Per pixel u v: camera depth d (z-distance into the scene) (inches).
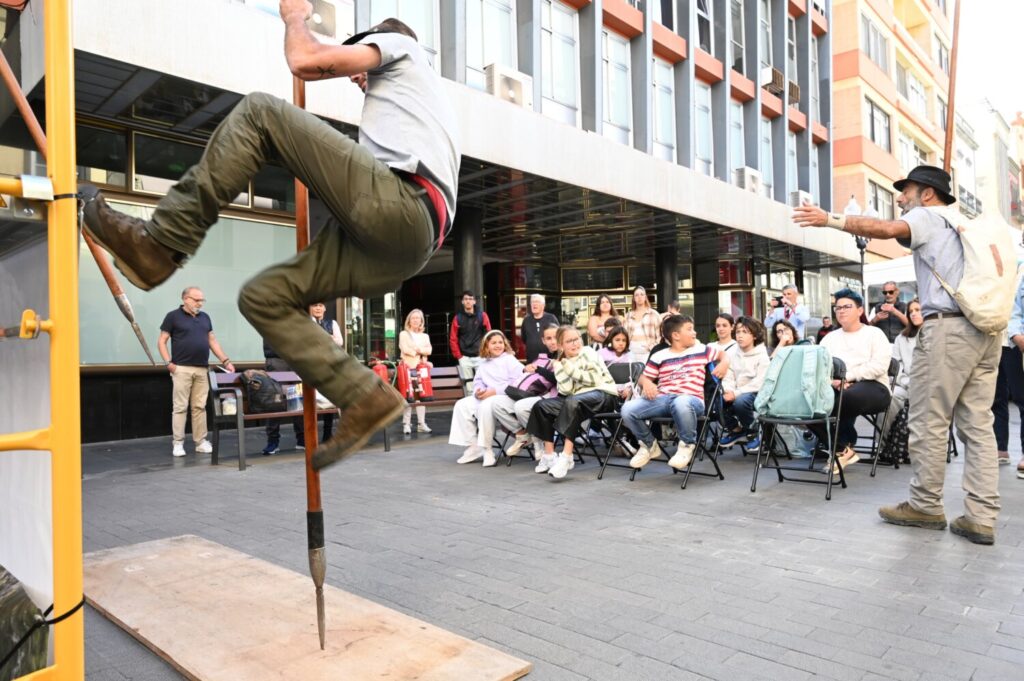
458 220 562.9
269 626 110.5
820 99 1013.8
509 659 97.7
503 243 746.8
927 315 167.9
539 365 295.1
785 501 204.8
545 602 124.6
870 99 1133.7
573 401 246.2
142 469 277.7
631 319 365.1
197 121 362.9
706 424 237.6
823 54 1012.5
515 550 157.6
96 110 346.0
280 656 99.2
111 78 303.0
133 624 112.3
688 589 130.5
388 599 127.3
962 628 110.7
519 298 869.2
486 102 426.6
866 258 1099.3
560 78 600.7
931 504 171.2
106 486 241.6
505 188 496.4
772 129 888.9
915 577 135.4
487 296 892.0
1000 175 1605.6
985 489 159.0
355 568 145.8
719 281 922.7
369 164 76.1
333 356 81.0
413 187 79.6
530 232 682.2
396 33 85.3
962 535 162.9
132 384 374.6
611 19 641.6
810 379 211.3
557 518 187.8
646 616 117.4
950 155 222.4
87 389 359.6
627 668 98.0
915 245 168.2
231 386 299.1
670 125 726.5
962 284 156.8
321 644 100.3
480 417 277.6
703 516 187.5
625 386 263.4
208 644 104.0
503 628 113.2
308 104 337.4
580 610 120.6
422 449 330.3
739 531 171.6
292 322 80.6
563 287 913.5
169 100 332.8
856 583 132.5
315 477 98.6
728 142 776.9
